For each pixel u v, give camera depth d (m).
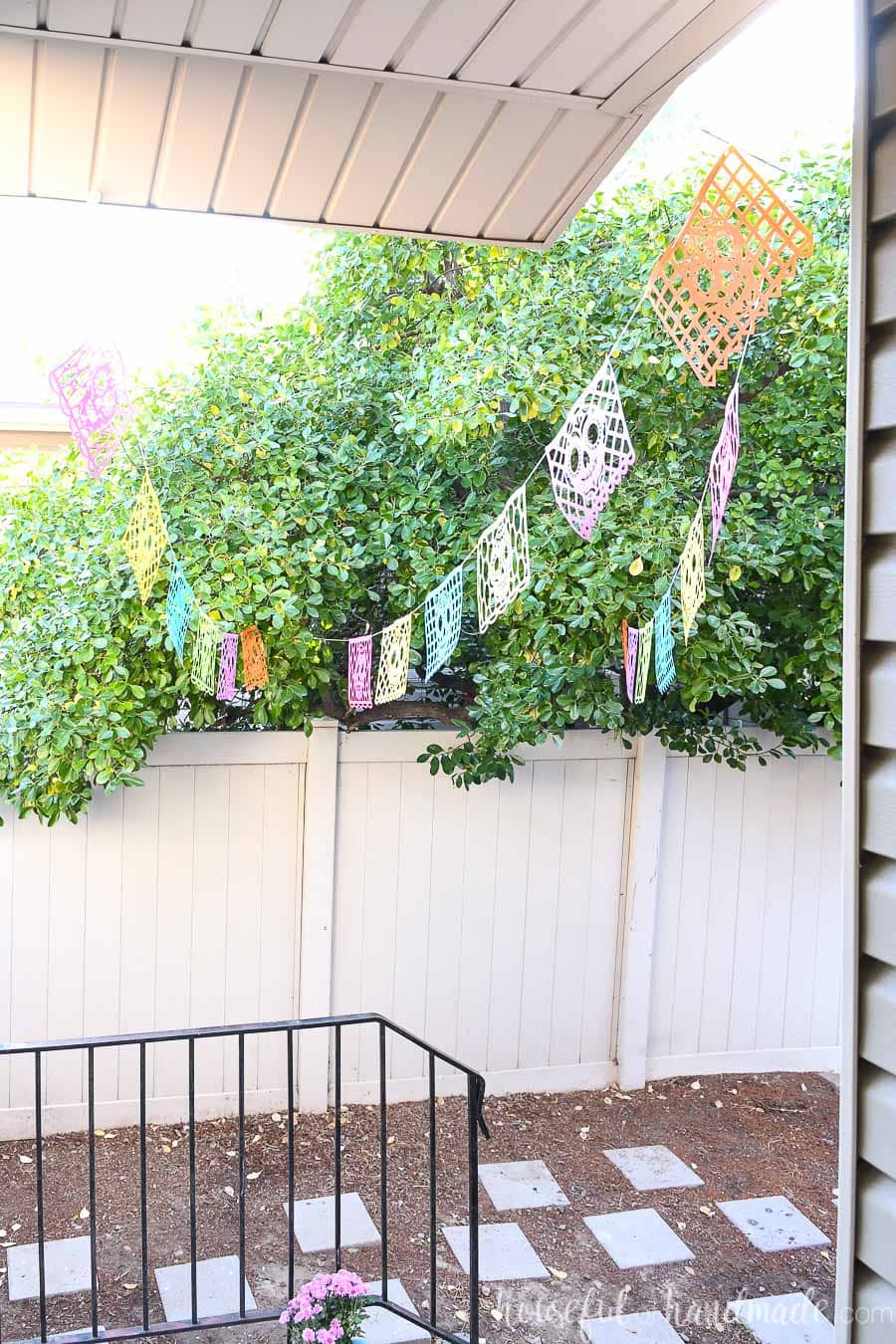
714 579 4.76
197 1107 5.51
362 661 4.40
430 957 5.75
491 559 3.53
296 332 5.23
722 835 6.02
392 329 5.18
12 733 4.86
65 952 5.31
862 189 1.08
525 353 4.47
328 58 2.16
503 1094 5.89
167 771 5.35
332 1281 3.34
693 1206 4.86
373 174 2.69
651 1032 6.08
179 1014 5.48
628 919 5.91
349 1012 5.68
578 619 4.68
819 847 6.16
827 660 4.99
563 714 5.07
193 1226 3.34
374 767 5.59
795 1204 4.89
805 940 6.20
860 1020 1.11
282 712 5.47
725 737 5.76
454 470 5.02
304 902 5.51
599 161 2.62
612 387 2.66
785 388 4.71
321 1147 5.27
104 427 3.01
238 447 4.94
